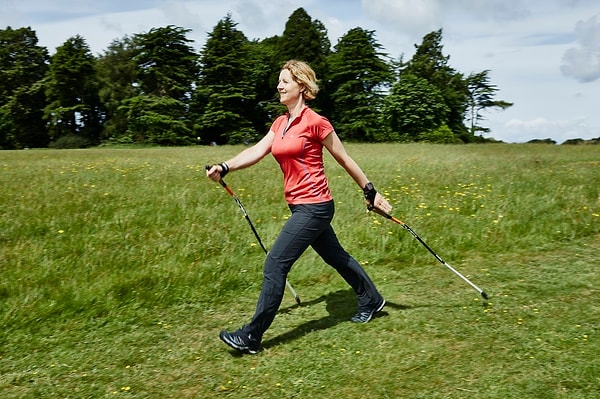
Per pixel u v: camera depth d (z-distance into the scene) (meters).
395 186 9.96
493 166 13.57
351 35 61.56
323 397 3.61
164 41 60.38
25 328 4.62
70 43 62.38
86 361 4.16
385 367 3.91
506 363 3.88
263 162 14.83
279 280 4.18
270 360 4.11
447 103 68.56
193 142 60.31
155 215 7.42
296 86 4.22
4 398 3.69
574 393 3.48
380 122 61.41
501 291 5.28
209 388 3.77
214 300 5.29
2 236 6.45
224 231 6.86
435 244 6.60
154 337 4.54
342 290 5.53
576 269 5.80
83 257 5.88
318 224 4.23
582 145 27.53
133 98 59.16
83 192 8.91
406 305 5.03
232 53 61.00
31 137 66.25
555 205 8.00
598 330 4.34
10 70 65.94
